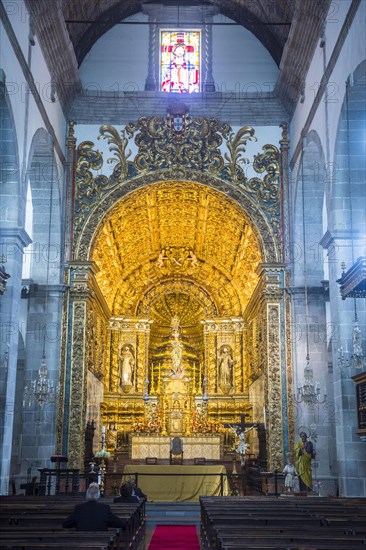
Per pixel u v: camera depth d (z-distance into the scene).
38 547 6.93
